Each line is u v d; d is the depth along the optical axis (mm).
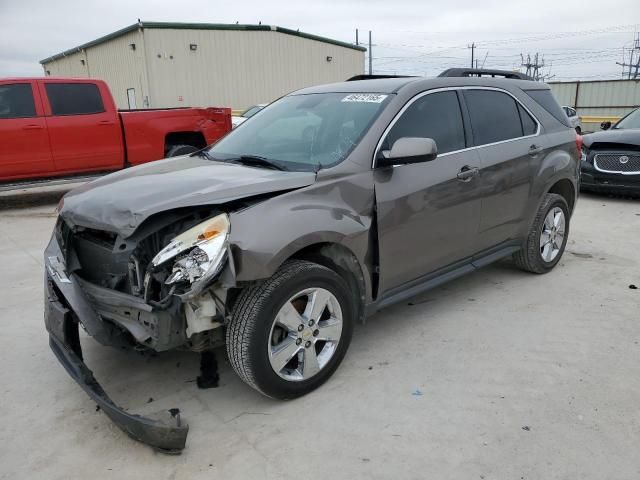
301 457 2607
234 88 23109
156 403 3088
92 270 3135
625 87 29625
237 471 2523
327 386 3205
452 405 3006
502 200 4285
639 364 3430
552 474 2463
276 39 23906
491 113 4316
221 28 22188
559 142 4898
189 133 10344
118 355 3652
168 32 21156
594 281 4914
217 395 3162
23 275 5387
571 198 5297
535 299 4496
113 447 2725
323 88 4238
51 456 2662
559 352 3596
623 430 2766
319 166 3256
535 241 4816
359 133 3441
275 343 2939
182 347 2953
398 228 3441
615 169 8445
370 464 2549
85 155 9156
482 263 4309
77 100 9031
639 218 7457
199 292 2564
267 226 2756
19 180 8773
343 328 3193
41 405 3107
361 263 3264
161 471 2537
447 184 3730
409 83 3812
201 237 2619
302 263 2963
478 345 3703
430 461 2561
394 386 3203
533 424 2824
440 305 4391
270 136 3863
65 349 2910
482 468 2506
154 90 21328
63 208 3164
